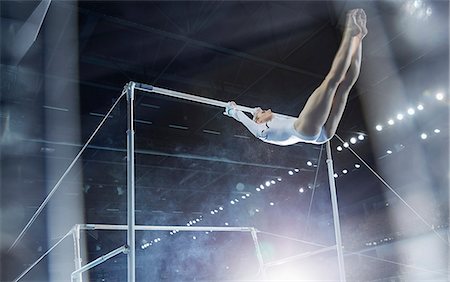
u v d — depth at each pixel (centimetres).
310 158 1152
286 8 667
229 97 866
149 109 925
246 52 749
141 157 1138
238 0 646
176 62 777
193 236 1777
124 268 1748
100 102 874
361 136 972
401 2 625
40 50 688
